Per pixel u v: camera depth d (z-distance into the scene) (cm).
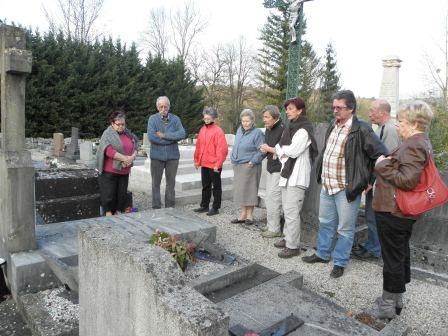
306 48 2998
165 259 160
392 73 1031
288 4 1169
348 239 366
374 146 339
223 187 757
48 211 504
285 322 247
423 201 250
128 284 163
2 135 339
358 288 353
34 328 281
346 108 346
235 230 525
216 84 3691
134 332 163
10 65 318
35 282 329
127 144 520
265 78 3092
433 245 435
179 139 569
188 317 134
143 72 2519
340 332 240
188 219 455
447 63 1831
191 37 3762
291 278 321
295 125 407
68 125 2073
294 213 420
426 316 309
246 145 523
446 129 859
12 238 342
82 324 213
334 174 361
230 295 310
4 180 339
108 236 189
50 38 2150
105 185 512
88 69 2200
